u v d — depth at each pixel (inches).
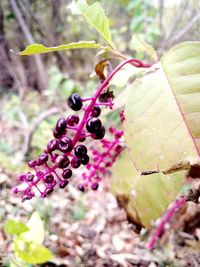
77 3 7.4
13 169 19.3
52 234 14.9
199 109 5.8
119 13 33.2
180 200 11.7
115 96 8.9
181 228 14.3
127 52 26.8
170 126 5.7
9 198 15.7
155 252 14.7
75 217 17.1
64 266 13.5
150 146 5.7
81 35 38.8
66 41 38.8
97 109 6.5
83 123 6.3
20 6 34.1
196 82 6.0
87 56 39.5
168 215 12.6
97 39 32.4
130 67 7.5
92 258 14.5
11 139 26.1
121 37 30.1
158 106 6.0
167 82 6.2
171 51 6.5
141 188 8.7
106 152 9.2
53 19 37.9
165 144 5.7
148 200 8.6
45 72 39.0
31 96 36.9
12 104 33.9
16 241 9.6
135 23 22.4
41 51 6.5
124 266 14.1
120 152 9.4
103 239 15.7
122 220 17.1
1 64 41.5
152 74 6.4
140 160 5.7
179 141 5.6
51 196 18.3
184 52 6.4
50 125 24.6
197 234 14.4
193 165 5.4
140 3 24.0
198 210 11.7
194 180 6.8
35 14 35.6
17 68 40.9
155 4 25.2
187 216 13.4
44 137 22.5
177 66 6.3
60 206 17.5
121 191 9.2
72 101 6.3
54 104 32.4
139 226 9.2
